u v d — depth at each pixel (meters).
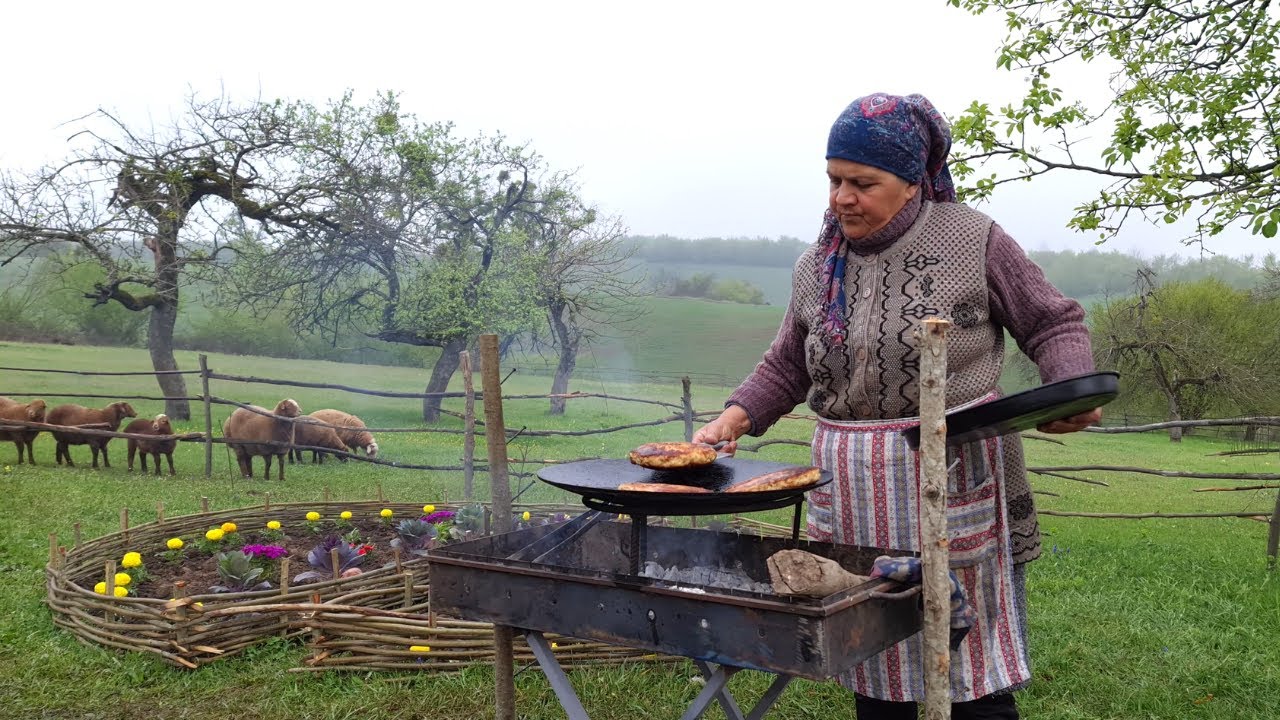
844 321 2.13
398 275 19.33
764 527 5.38
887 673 2.09
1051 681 3.60
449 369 19.66
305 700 3.34
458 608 2.09
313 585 3.94
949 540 1.99
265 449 9.78
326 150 16.70
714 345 41.09
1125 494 12.50
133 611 3.76
